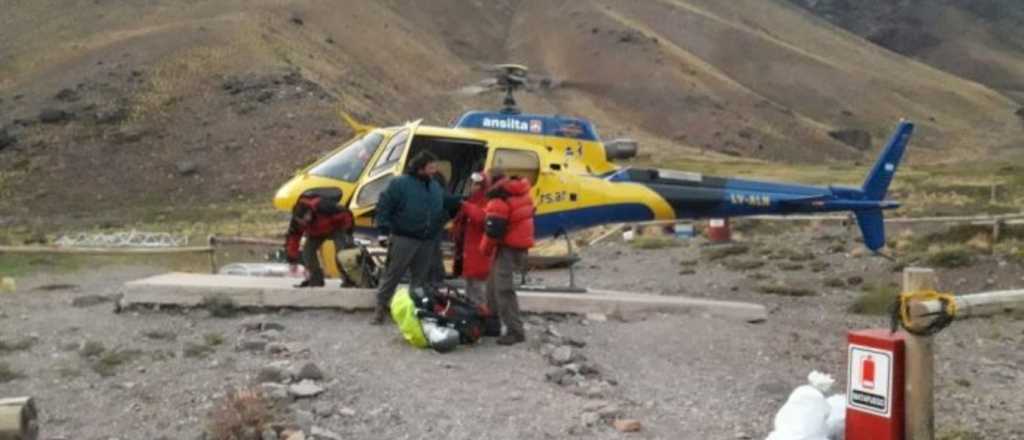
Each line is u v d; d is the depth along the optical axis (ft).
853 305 46.19
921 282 18.98
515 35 575.79
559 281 59.21
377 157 42.47
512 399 26.37
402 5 552.82
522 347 31.45
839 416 21.21
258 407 23.97
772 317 42.39
